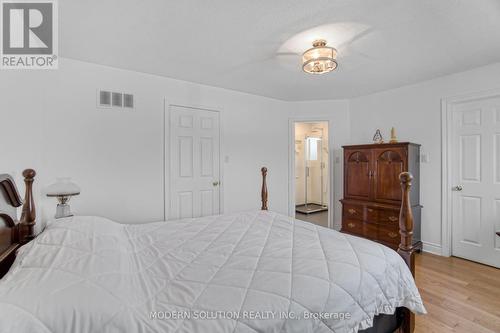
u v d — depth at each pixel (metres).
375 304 1.16
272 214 2.28
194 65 2.82
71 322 0.70
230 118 3.77
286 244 1.49
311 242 1.53
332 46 2.34
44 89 2.43
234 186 3.82
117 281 0.91
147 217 3.08
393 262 1.36
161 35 2.15
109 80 2.84
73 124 2.63
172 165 3.27
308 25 1.99
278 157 4.26
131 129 2.97
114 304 0.79
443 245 3.15
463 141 3.04
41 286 0.79
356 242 1.54
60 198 2.20
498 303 2.07
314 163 6.75
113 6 1.74
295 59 2.64
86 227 1.32
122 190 2.92
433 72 3.01
